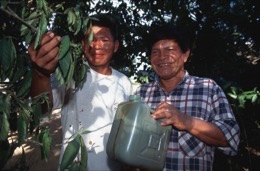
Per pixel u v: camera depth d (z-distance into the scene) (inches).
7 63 32.9
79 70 41.6
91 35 38.6
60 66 35.2
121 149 52.2
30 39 34.2
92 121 67.4
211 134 58.7
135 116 52.7
